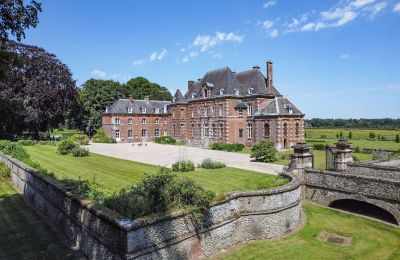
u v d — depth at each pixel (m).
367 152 40.97
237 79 54.56
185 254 10.94
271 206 13.92
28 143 46.06
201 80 60.41
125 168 28.38
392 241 13.71
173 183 11.31
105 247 10.16
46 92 49.78
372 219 16.45
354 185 17.22
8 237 12.99
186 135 63.03
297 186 15.37
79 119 73.81
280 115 44.69
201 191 11.85
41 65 51.25
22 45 50.03
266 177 22.94
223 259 11.88
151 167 29.11
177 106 64.69
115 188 19.86
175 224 10.59
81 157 35.94
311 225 15.62
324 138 68.06
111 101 74.06
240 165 29.83
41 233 13.41
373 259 12.11
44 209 16.08
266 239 13.83
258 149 32.62
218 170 26.66
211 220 11.97
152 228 9.84
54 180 15.58
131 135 67.69
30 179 18.67
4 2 9.04
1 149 32.56
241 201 13.52
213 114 54.19
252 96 49.19
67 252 11.58
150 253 9.74
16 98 47.09
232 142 51.34
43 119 52.59
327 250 12.76
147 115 69.69
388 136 67.06
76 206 12.20
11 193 20.56
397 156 28.89
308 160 20.05
